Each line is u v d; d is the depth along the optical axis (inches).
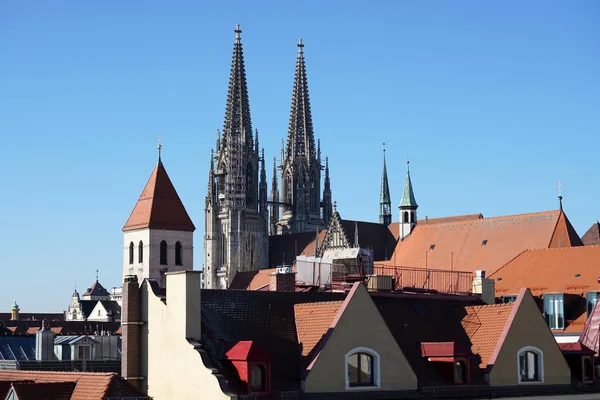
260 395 2486.5
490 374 2910.9
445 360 2859.3
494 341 3002.0
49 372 2780.5
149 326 2696.9
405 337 2967.5
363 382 2667.3
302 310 2805.1
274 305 2832.2
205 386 2482.8
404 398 2701.8
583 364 3166.8
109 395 2480.3
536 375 3031.5
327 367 2596.0
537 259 5191.9
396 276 3641.7
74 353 4060.0
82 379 2610.7
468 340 3063.5
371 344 2682.1
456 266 7790.4
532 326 3048.7
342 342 2630.4
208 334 2632.9
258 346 2539.4
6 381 2642.7
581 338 3617.1
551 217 7411.4
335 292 3068.4
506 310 3075.8
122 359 2746.1
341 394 2603.3
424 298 3191.4
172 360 2600.9
